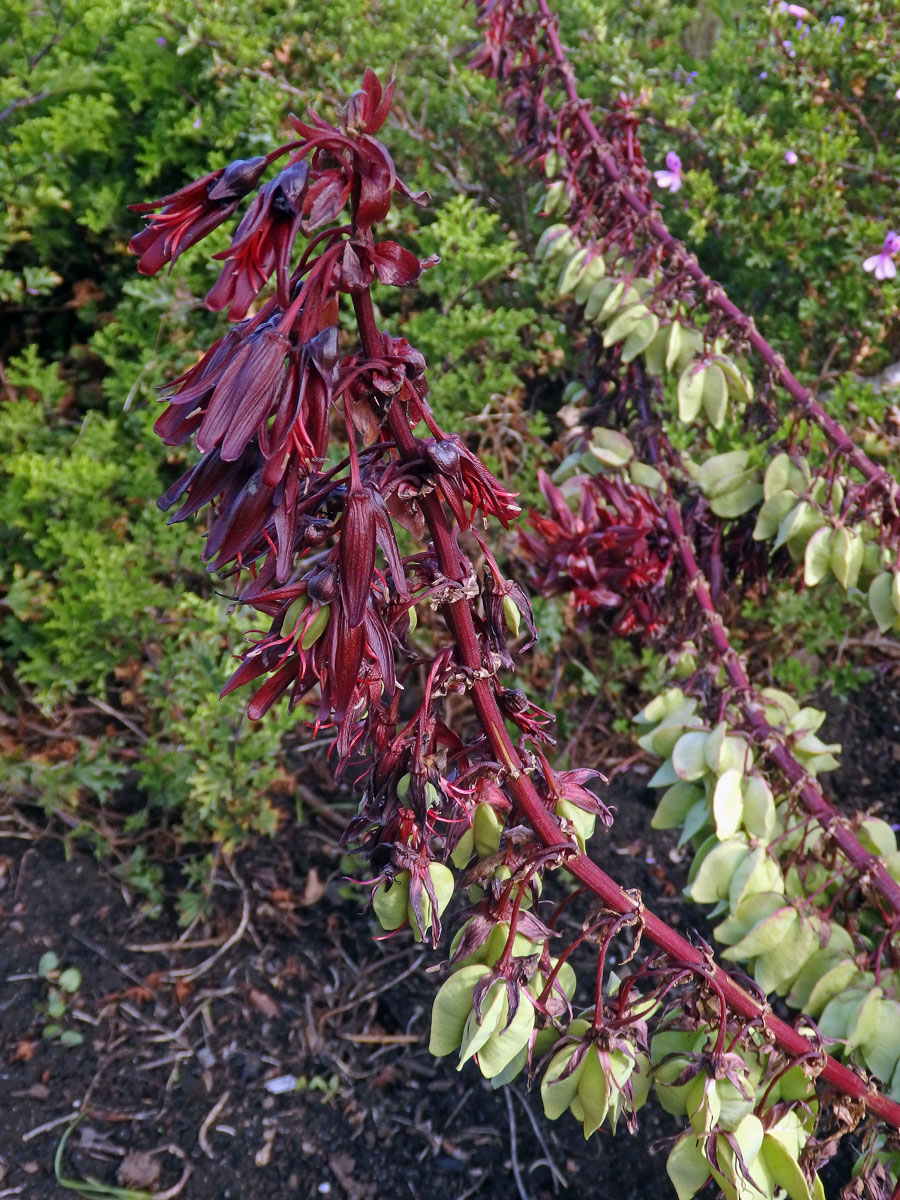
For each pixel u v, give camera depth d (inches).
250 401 9.9
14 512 34.0
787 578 26.5
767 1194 15.6
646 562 24.7
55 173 36.8
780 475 23.3
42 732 33.2
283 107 37.9
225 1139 25.6
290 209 9.4
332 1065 27.2
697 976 14.8
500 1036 13.7
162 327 35.8
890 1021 18.5
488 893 13.9
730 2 46.6
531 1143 25.6
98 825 31.7
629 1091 14.3
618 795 33.1
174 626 32.9
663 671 26.8
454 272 35.9
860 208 40.5
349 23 39.3
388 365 11.2
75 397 39.0
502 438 37.0
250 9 38.9
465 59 42.4
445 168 40.9
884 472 22.2
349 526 11.0
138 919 30.1
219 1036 27.6
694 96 40.8
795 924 19.3
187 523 34.6
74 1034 27.5
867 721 35.1
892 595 22.5
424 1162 25.3
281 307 9.9
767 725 21.1
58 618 33.4
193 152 38.2
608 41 44.8
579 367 34.7
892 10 40.3
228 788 29.5
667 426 34.6
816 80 40.3
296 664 12.2
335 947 29.7
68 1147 25.3
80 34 39.2
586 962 29.2
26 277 35.7
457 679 13.3
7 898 30.4
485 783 14.2
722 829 19.9
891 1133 17.4
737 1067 14.5
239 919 30.1
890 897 19.8
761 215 39.7
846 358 38.9
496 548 34.5
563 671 35.0
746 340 24.4
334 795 32.9
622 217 26.0
